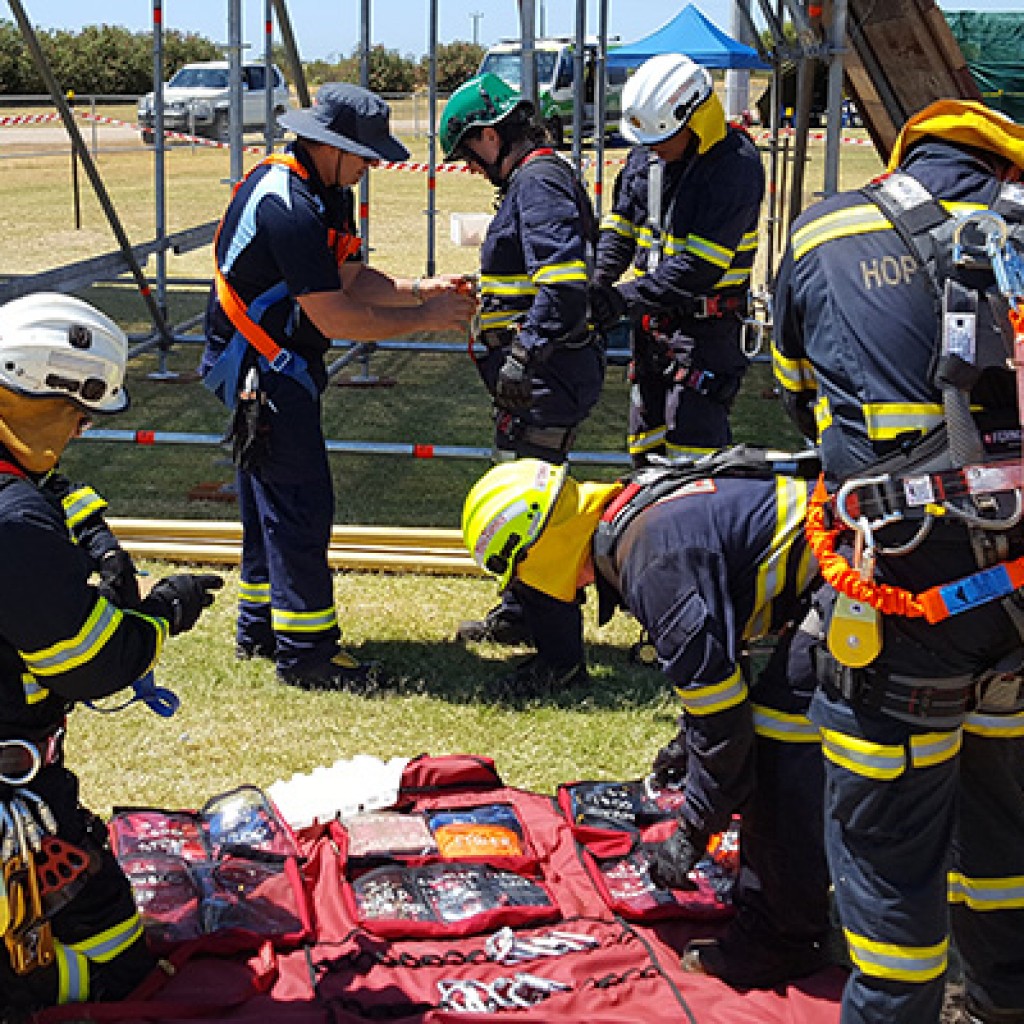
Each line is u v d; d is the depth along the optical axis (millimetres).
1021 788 3084
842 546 2826
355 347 10625
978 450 2672
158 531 6621
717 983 3422
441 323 5242
